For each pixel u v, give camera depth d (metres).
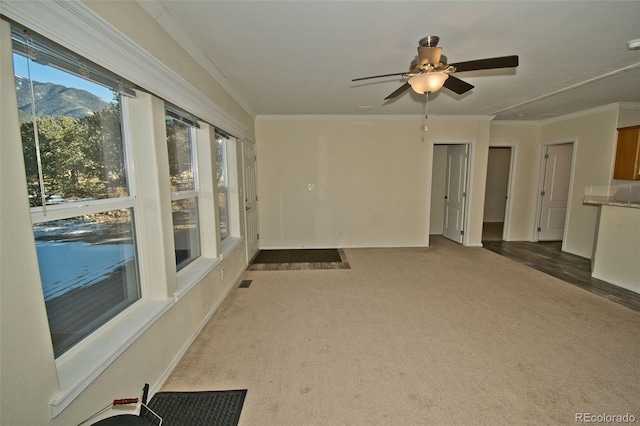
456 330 2.45
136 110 1.72
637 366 1.99
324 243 5.24
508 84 3.31
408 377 1.90
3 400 0.92
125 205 1.68
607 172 4.32
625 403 1.67
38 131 1.17
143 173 1.78
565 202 5.68
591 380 1.86
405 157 5.10
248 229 4.30
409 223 5.27
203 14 1.85
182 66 2.12
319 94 3.66
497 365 2.01
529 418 1.58
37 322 1.01
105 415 1.35
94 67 1.30
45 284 1.22
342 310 2.82
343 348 2.21
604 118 4.34
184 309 2.16
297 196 5.11
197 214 2.73
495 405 1.67
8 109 0.92
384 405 1.67
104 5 1.32
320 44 2.30
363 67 2.79
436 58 1.99
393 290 3.31
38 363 1.02
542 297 3.11
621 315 2.70
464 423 1.55
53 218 1.22
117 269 1.66
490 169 7.49
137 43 1.55
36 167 1.16
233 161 3.64
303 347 2.22
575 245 4.80
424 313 2.75
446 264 4.27
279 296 3.15
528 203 5.71
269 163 5.01
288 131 4.95
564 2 1.76
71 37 1.12
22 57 1.10
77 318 1.39
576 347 2.21
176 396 1.73
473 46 2.36
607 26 2.04
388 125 5.01
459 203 5.48
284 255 4.76
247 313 2.77
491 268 4.08
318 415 1.60
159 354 1.81
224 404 1.67
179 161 2.40
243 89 3.45
